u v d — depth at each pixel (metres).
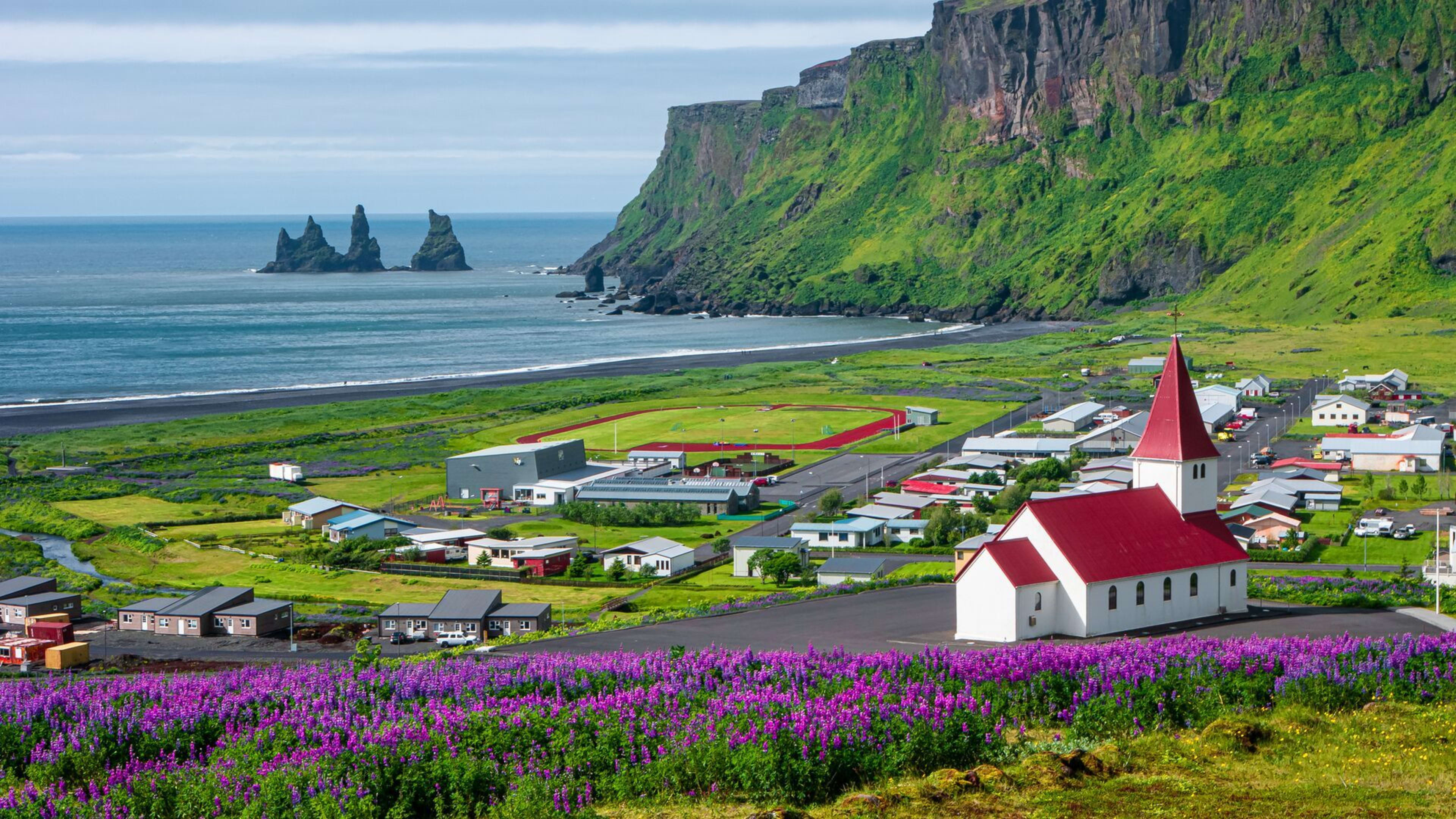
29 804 62.56
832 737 64.56
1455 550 127.81
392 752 66.81
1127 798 56.94
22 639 130.50
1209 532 112.12
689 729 68.44
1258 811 54.53
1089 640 102.62
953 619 115.62
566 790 60.69
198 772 67.38
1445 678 76.06
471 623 129.50
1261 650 83.19
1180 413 112.94
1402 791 56.59
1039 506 107.12
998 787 59.12
